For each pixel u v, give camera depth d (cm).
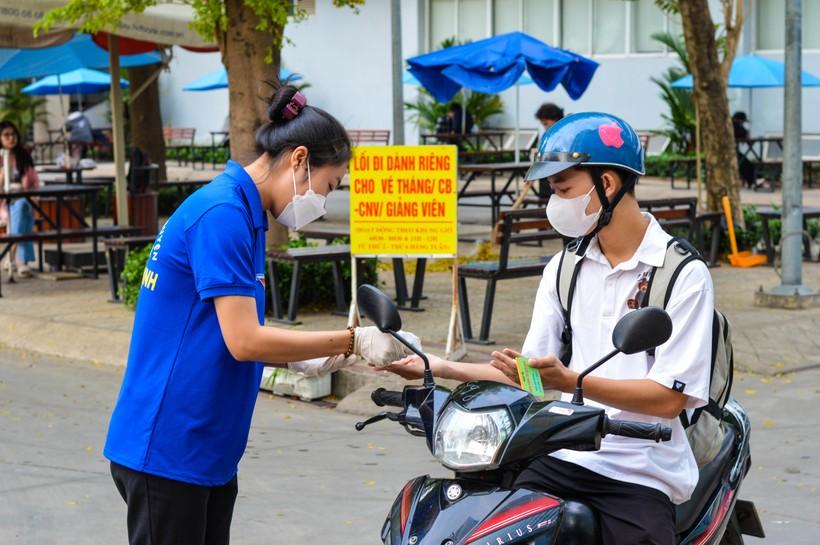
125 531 614
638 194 2462
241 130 1202
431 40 3391
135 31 1457
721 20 2842
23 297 1338
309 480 699
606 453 373
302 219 381
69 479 707
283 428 824
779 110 2898
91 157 3941
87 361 1061
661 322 331
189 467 366
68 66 2089
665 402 361
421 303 1236
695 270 365
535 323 398
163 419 365
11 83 4078
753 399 871
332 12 3525
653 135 3009
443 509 332
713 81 1606
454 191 936
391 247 948
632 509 369
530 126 3266
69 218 1800
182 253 362
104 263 1608
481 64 1648
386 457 749
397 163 945
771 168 2652
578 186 366
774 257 1522
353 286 967
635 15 3083
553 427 331
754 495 661
